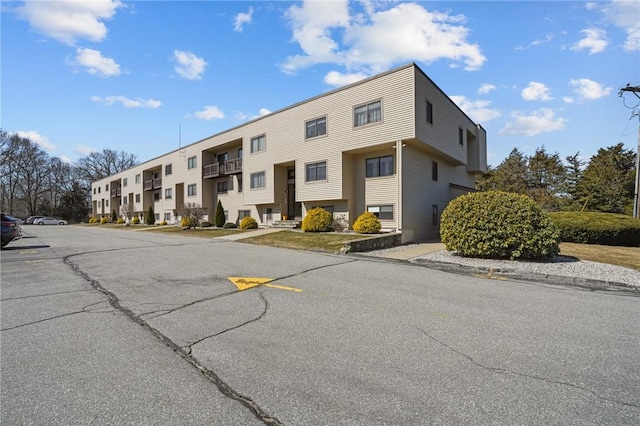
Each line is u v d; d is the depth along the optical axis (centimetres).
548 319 466
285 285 659
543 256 977
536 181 3884
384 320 454
